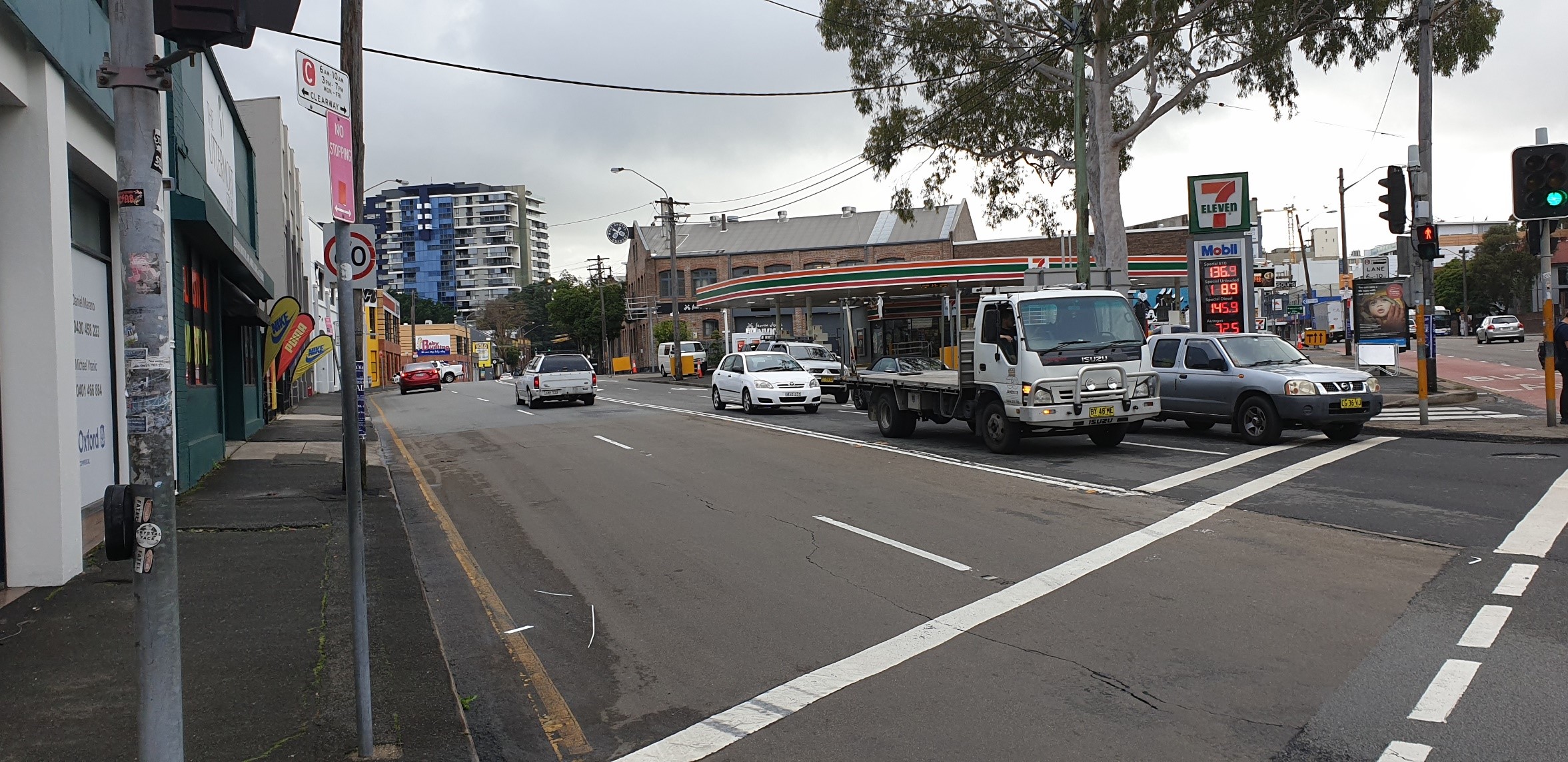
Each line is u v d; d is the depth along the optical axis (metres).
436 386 46.31
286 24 3.86
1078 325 14.73
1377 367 28.19
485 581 8.70
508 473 15.48
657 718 5.46
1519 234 73.19
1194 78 27.44
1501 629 6.05
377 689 5.60
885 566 8.48
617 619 7.39
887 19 27.83
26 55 7.50
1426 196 18.81
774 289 45.88
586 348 101.44
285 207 35.75
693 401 31.88
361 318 18.94
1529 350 38.66
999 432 15.23
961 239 77.38
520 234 172.38
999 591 7.55
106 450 9.65
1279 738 4.74
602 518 11.38
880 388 18.75
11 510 7.53
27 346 7.57
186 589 7.79
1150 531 9.31
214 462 15.46
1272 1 23.94
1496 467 12.01
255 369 24.17
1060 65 29.52
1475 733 4.66
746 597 7.76
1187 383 16.45
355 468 4.78
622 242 74.31
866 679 5.83
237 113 19.73
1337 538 8.66
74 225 8.98
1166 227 68.19
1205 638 6.23
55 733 4.86
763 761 4.80
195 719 5.15
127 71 3.50
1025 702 5.36
